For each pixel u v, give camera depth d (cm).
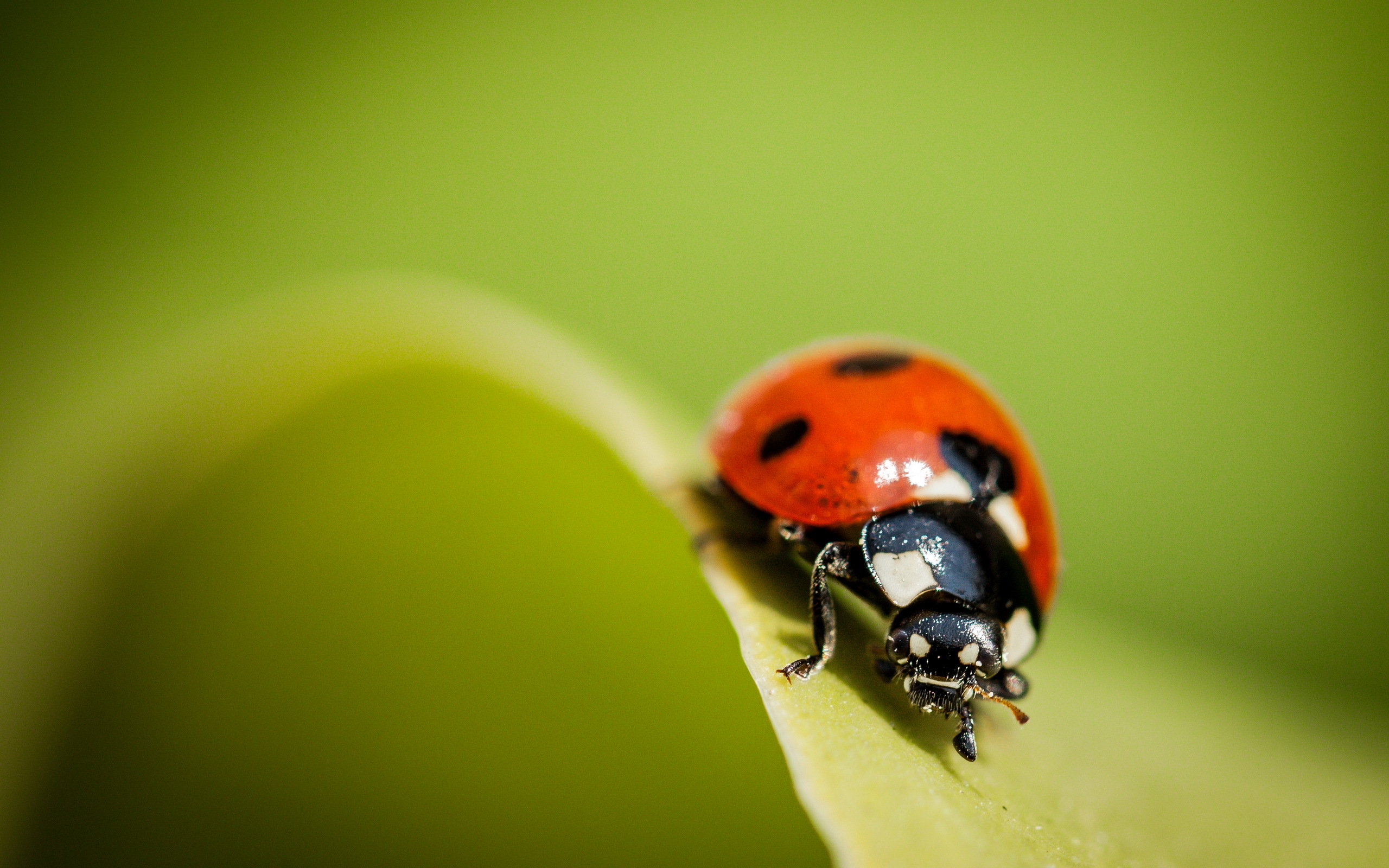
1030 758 5
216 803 5
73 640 5
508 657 5
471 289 6
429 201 6
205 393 5
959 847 5
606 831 5
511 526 5
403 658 5
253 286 6
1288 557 6
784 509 5
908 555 5
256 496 5
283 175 6
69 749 5
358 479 5
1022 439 5
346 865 5
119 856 5
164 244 6
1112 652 6
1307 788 5
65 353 6
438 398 5
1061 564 5
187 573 5
